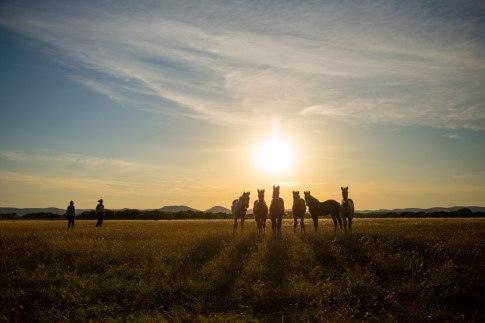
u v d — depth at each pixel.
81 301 8.56
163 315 7.88
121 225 31.36
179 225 30.80
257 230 23.16
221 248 14.39
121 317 7.79
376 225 27.03
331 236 17.62
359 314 8.01
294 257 12.41
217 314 7.90
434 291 9.03
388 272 10.69
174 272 10.59
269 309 8.31
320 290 9.02
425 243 14.55
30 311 8.15
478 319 7.64
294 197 20.42
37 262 11.84
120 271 10.91
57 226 29.16
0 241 16.64
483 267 10.54
